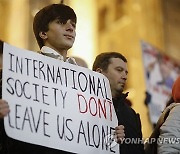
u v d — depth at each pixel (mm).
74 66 3920
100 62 4473
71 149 3645
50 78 3752
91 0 16438
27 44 14352
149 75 8852
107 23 16609
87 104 3869
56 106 3689
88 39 15875
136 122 4324
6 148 3652
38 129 3533
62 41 4031
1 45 3924
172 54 15469
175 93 4277
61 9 4105
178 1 16281
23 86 3590
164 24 15711
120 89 4359
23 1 14828
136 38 15711
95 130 3832
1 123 3678
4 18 14781
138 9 16109
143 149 4242
